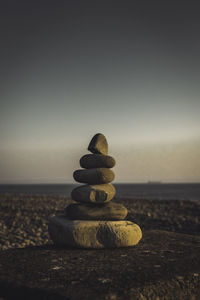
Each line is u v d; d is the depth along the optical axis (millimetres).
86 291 508
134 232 751
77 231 730
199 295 566
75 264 626
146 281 542
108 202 820
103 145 849
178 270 592
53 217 851
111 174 821
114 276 562
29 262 642
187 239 855
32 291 517
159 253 703
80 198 803
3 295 536
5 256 685
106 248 737
